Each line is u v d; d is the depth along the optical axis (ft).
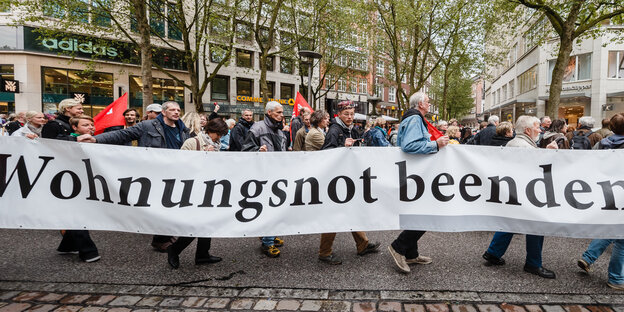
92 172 10.36
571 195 10.12
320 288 9.74
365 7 56.39
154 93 79.10
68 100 13.43
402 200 10.62
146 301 9.02
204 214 10.44
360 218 10.65
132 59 75.66
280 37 71.77
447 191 10.54
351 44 69.51
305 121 16.76
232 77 89.51
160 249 12.77
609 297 9.19
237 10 49.78
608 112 75.10
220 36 48.91
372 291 9.57
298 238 14.48
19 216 10.20
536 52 88.43
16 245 13.37
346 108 12.44
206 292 9.52
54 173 10.30
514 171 10.39
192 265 11.46
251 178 10.58
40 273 10.69
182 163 10.48
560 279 10.32
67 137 12.00
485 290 9.59
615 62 74.28
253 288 9.77
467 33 57.57
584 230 9.95
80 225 10.32
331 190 10.66
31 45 66.28
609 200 9.93
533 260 10.60
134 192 10.36
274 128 13.34
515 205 10.31
